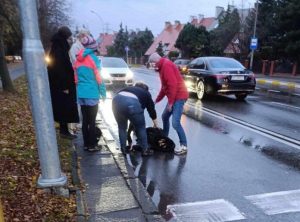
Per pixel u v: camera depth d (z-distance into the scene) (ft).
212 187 16.40
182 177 17.60
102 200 14.53
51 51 21.11
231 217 13.52
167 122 22.61
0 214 8.36
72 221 12.53
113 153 20.72
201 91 47.21
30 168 16.61
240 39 131.64
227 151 22.25
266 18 126.93
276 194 15.66
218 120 32.42
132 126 21.90
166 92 21.35
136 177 17.22
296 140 25.12
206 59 48.57
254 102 44.98
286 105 42.45
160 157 20.72
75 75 20.40
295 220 13.35
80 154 20.33
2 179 14.97
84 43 19.74
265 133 27.27
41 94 14.01
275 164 19.77
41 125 14.17
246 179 17.44
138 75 96.53
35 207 13.14
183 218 13.38
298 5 113.60
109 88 54.44
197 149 22.61
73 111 21.91
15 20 57.31
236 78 44.65
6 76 42.50
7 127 24.16
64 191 14.46
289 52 114.62
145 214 13.55
